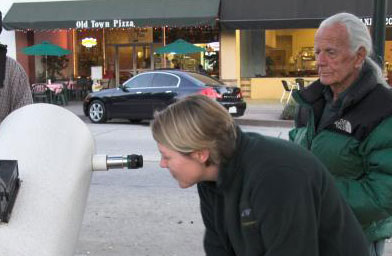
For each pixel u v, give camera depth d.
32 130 1.88
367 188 2.18
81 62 24.77
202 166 1.76
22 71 3.11
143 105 14.08
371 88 2.23
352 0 18.94
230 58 21.19
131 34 23.89
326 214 1.75
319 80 2.42
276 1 19.52
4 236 1.50
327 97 2.41
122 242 5.06
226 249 2.01
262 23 19.50
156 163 8.80
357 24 2.29
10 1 21.44
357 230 1.86
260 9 19.58
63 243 1.64
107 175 7.90
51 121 1.97
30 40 22.62
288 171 1.66
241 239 1.79
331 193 1.76
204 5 19.88
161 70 14.33
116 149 10.32
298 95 2.46
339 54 2.27
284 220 1.62
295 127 2.69
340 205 1.80
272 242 1.65
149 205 6.29
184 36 22.80
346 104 2.24
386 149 2.17
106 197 6.67
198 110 1.69
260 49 21.88
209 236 2.07
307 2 19.28
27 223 1.56
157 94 13.80
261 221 1.66
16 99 3.06
